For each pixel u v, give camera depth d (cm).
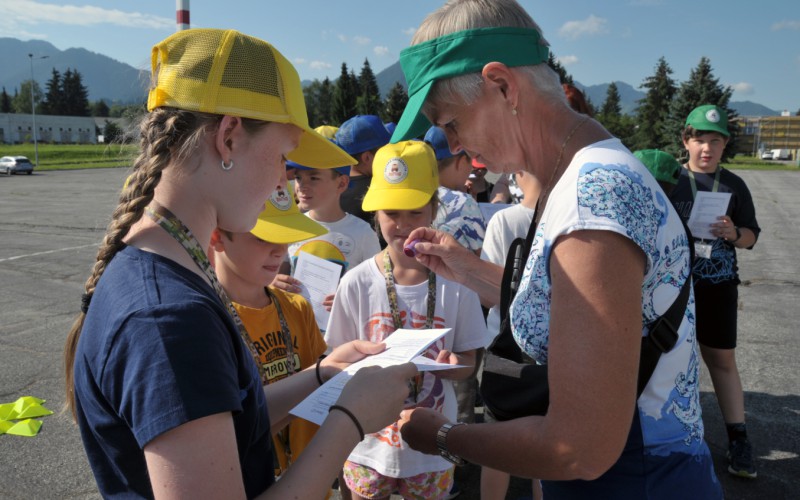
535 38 125
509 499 310
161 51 103
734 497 304
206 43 103
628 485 121
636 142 6097
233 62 102
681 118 4966
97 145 8175
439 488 241
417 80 130
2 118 9519
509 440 115
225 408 87
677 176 324
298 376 171
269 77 106
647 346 118
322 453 108
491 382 137
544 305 122
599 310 102
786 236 1222
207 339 89
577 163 115
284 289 284
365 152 423
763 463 334
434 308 246
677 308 119
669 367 121
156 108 104
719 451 347
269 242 203
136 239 100
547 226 116
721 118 355
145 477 93
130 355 86
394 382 125
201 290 96
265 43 109
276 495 100
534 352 126
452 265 204
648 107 6031
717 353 330
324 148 129
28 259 960
